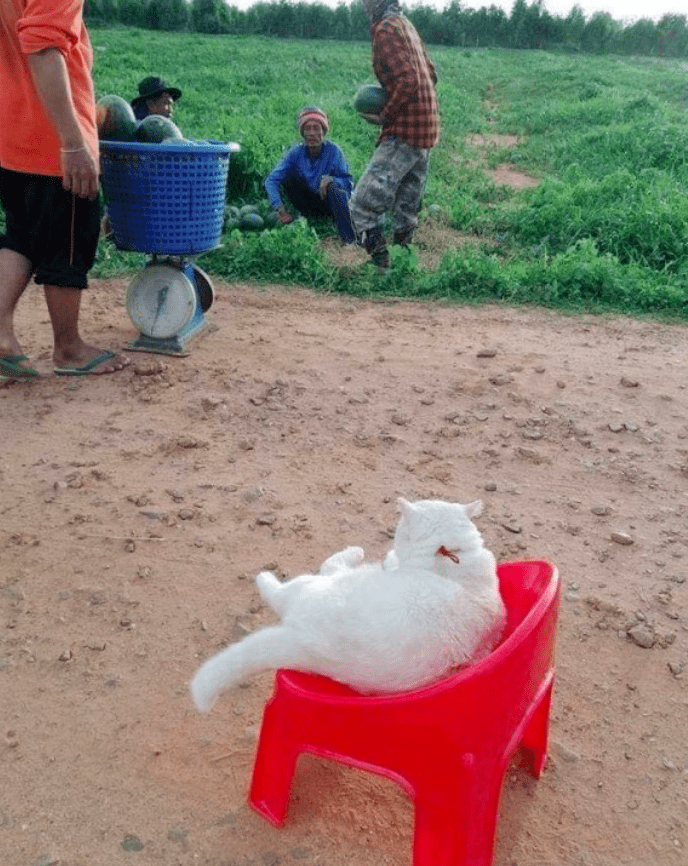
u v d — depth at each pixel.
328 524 1.96
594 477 2.21
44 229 2.43
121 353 2.82
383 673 1.10
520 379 2.79
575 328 3.36
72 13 2.14
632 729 1.42
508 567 1.30
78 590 1.70
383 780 1.31
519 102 12.76
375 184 3.72
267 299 3.63
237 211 4.72
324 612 1.14
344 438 2.37
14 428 2.34
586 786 1.31
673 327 3.41
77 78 2.29
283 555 1.84
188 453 2.25
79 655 1.53
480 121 10.54
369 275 3.88
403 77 3.54
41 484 2.08
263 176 5.21
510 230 4.91
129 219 2.59
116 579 1.74
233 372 2.77
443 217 5.10
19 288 2.53
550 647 1.15
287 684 1.12
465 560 1.18
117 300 3.51
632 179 5.39
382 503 2.05
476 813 1.06
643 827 1.24
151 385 2.64
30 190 2.38
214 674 1.11
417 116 3.63
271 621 1.63
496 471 2.22
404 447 2.33
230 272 3.93
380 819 1.24
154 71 11.73
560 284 3.76
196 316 3.08
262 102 8.84
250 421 2.44
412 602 1.12
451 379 2.78
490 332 3.28
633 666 1.55
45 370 2.71
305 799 1.27
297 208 4.79
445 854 1.07
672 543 1.93
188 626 1.61
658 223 4.38
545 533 1.96
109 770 1.31
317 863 1.17
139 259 4.02
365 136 7.61
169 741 1.36
